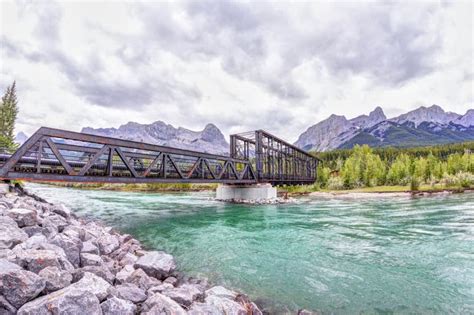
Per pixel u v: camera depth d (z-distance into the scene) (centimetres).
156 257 923
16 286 452
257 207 3369
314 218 2384
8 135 6112
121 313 503
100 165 2314
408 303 741
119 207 3219
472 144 15662
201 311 543
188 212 2798
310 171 9888
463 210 2830
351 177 7644
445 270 998
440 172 7850
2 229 738
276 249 1315
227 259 1152
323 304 737
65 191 6575
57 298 446
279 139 6088
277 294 801
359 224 2044
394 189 6506
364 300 760
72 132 1667
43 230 909
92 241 1026
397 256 1182
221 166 3625
